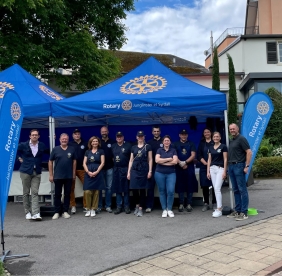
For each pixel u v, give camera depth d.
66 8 13.04
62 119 9.96
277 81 18.02
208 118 10.17
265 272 4.18
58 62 12.80
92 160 7.57
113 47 15.95
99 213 7.89
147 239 5.70
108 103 7.66
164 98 7.47
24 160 7.27
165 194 7.44
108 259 4.82
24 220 7.39
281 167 13.43
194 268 4.38
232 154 6.90
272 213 7.28
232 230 6.11
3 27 12.68
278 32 23.62
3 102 5.05
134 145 7.64
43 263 4.76
